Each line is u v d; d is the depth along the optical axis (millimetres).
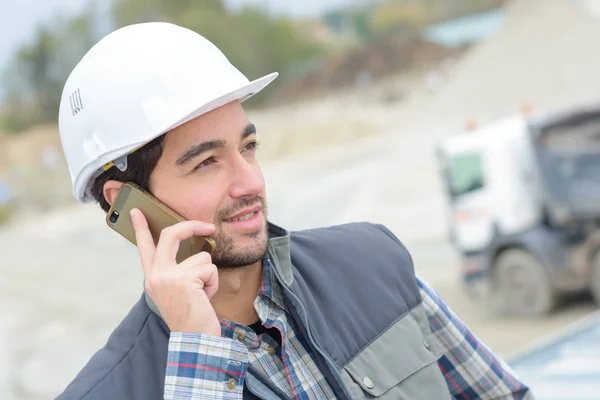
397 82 46344
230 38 59500
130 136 1411
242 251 1398
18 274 17922
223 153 1410
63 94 1523
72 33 57375
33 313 13641
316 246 1634
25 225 29609
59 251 21062
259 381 1401
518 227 7348
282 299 1501
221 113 1407
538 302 7438
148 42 1446
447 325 1697
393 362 1522
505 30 32750
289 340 1473
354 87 48375
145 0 59500
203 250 1396
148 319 1432
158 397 1346
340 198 21406
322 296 1550
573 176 7031
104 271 17016
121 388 1352
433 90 41719
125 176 1457
